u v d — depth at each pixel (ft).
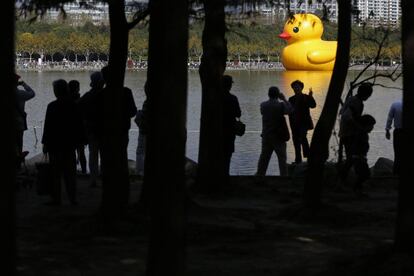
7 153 14.98
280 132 50.14
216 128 42.06
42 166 38.83
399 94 151.43
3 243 14.87
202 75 42.06
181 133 19.33
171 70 19.26
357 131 42.91
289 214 35.94
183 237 19.43
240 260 27.66
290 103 55.21
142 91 156.35
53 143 38.14
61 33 348.18
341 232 33.24
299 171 51.34
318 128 35.60
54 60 371.56
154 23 31.60
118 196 31.86
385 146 75.25
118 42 31.30
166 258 19.29
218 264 26.96
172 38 19.26
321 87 168.66
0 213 14.88
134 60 308.40
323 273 24.77
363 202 41.50
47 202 39.42
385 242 30.40
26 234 31.22
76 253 28.07
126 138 37.83
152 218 20.17
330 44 255.70
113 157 31.53
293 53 254.27
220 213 36.68
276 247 29.86
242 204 40.27
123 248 28.94
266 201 41.42
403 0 23.17
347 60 35.47
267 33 306.76
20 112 45.96
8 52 14.99
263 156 50.47
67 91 38.19
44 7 37.09
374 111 111.86
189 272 25.57
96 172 45.32
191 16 42.63
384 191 45.83
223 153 43.01
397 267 22.34
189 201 36.01
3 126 14.92
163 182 19.31
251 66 354.74
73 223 32.76
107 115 31.58
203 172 42.34
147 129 33.55
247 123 95.14
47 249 28.63
